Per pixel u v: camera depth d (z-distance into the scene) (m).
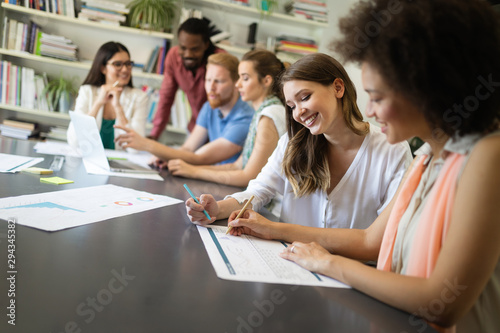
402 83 0.61
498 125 0.64
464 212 0.61
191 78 3.14
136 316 0.54
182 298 0.61
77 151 2.12
